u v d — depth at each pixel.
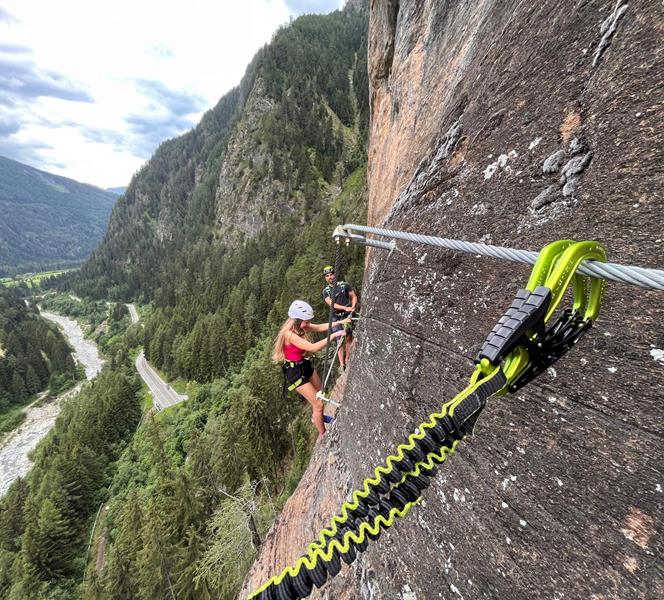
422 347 2.64
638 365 1.27
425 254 2.68
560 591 1.53
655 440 1.21
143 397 57.75
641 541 1.25
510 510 1.79
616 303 1.36
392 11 6.50
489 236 2.07
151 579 18.45
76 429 44.47
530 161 1.85
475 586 2.02
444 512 2.28
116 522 32.47
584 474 1.45
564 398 1.54
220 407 40.28
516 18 2.18
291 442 22.84
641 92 1.34
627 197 1.36
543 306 0.73
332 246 40.31
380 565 3.00
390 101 6.67
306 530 4.49
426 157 3.10
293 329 3.96
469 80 2.74
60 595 28.42
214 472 23.53
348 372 4.57
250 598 0.85
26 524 36.03
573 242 0.83
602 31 1.54
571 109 1.65
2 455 56.34
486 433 1.96
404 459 0.77
